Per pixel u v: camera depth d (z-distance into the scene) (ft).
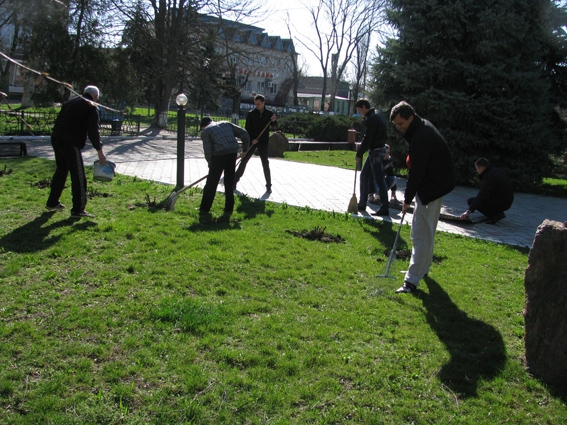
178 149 32.01
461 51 47.06
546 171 51.31
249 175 41.04
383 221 27.71
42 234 20.20
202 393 10.75
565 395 11.67
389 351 13.12
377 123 27.89
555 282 11.96
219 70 97.66
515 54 46.26
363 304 15.92
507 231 28.60
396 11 49.39
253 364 12.01
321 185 38.45
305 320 14.51
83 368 11.35
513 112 45.37
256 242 21.40
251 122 32.94
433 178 16.88
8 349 11.84
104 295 15.07
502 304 16.81
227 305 14.97
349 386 11.46
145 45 91.56
